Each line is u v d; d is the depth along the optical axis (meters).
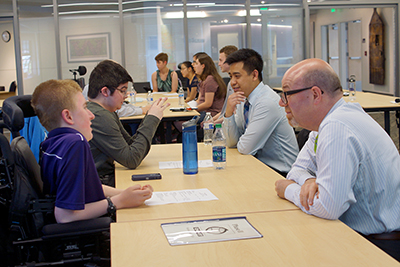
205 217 1.31
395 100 4.34
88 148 1.45
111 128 1.99
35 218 1.39
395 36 8.80
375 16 9.64
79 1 8.05
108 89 2.05
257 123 2.32
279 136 2.38
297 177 1.57
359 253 1.00
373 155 1.33
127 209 1.42
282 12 8.39
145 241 1.12
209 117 2.80
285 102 1.48
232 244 1.08
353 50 10.97
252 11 8.32
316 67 1.40
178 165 2.10
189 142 1.88
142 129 2.08
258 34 8.40
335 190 1.24
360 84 10.82
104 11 8.10
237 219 1.27
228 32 8.37
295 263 0.95
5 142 1.46
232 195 1.55
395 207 1.37
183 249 1.05
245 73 2.40
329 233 1.14
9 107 1.63
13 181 1.44
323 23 11.95
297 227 1.19
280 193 1.50
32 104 1.55
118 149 1.98
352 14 10.62
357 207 1.38
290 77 1.42
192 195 1.56
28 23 8.02
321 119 1.44
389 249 1.33
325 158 1.30
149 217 1.33
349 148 1.29
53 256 1.35
